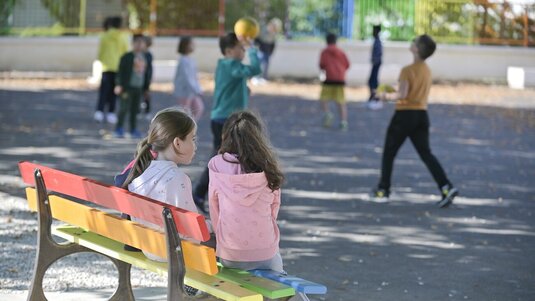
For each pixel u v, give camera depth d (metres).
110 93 20.27
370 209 12.20
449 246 10.33
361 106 26.22
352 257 9.69
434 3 35.25
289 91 29.34
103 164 14.77
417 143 12.60
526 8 35.53
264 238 6.35
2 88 26.31
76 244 7.17
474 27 35.53
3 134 17.73
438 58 34.97
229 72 11.52
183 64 18.44
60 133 18.20
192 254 5.89
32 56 31.92
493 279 9.03
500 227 11.41
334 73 20.81
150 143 6.49
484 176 15.27
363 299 8.20
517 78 33.03
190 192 6.42
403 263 9.52
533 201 13.22
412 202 12.80
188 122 6.50
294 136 19.34
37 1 32.44
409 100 12.48
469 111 25.28
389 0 35.16
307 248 10.00
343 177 14.57
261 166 6.31
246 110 6.53
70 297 7.82
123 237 6.55
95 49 32.41
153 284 8.36
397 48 34.69
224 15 34.25
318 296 8.23
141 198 6.12
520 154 17.97
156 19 33.78
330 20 35.16
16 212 11.00
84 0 32.81
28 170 7.24
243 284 5.99
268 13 34.75
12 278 8.34
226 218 6.33
